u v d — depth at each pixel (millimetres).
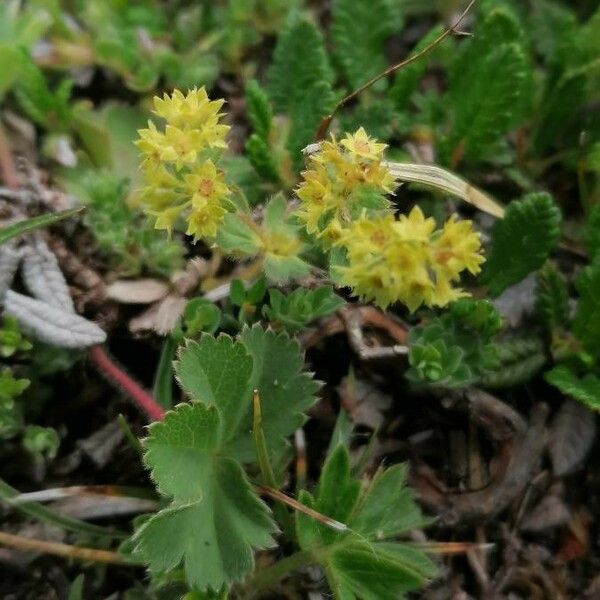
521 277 100
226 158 106
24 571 86
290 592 86
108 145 109
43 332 88
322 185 77
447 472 96
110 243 96
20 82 106
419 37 130
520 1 132
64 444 92
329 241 78
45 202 99
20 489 90
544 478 97
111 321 95
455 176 99
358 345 96
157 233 98
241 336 84
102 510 88
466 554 93
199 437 78
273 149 105
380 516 83
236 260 94
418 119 116
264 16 124
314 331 97
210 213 80
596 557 94
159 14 123
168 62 115
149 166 79
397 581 76
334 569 79
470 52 111
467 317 93
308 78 108
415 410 98
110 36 115
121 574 88
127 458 91
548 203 95
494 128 106
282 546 88
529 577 92
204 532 77
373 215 78
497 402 96
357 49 117
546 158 119
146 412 90
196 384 79
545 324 102
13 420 86
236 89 120
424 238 70
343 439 91
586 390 94
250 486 79
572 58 115
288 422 84
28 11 113
